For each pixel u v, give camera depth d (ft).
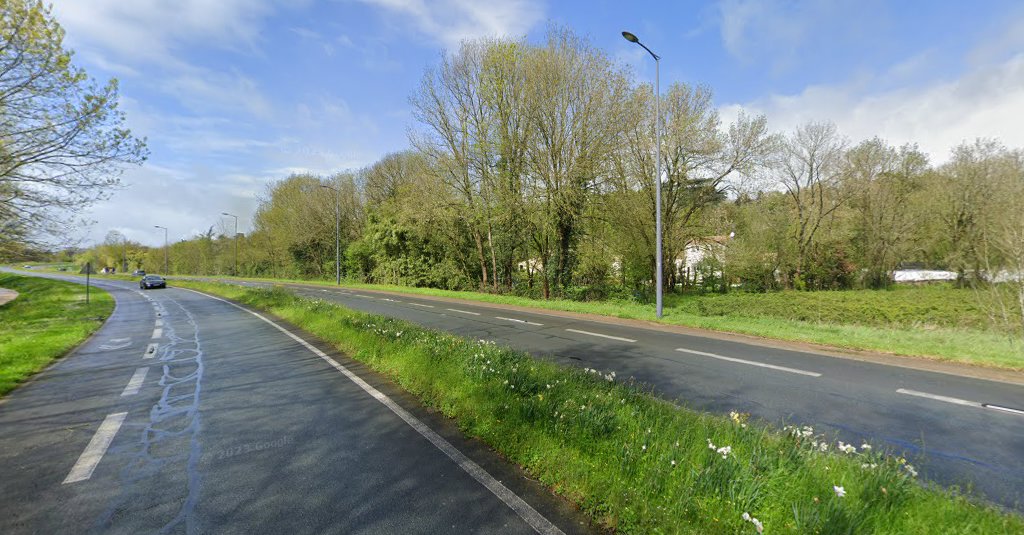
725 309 65.62
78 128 38.29
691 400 19.66
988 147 85.40
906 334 37.04
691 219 96.07
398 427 15.84
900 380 23.16
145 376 23.79
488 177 88.63
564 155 77.71
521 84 80.74
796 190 106.93
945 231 92.99
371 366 25.12
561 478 11.55
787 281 106.63
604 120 74.13
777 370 25.27
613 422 13.85
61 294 104.73
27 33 34.17
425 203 94.63
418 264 122.83
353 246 148.97
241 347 32.14
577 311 58.80
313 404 18.53
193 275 244.83
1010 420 17.26
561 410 14.88
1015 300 42.42
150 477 12.14
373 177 160.35
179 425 16.22
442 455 13.47
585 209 82.07
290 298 62.59
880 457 12.14
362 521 9.89
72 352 31.53
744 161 89.97
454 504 10.64
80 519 10.08
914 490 10.36
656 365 26.43
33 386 21.97
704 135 84.17
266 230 192.65
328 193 170.09
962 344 31.60
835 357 28.94
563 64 75.25
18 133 37.01
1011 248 42.14
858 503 9.46
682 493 10.07
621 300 85.87
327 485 11.62
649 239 89.66
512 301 71.61
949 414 17.97
